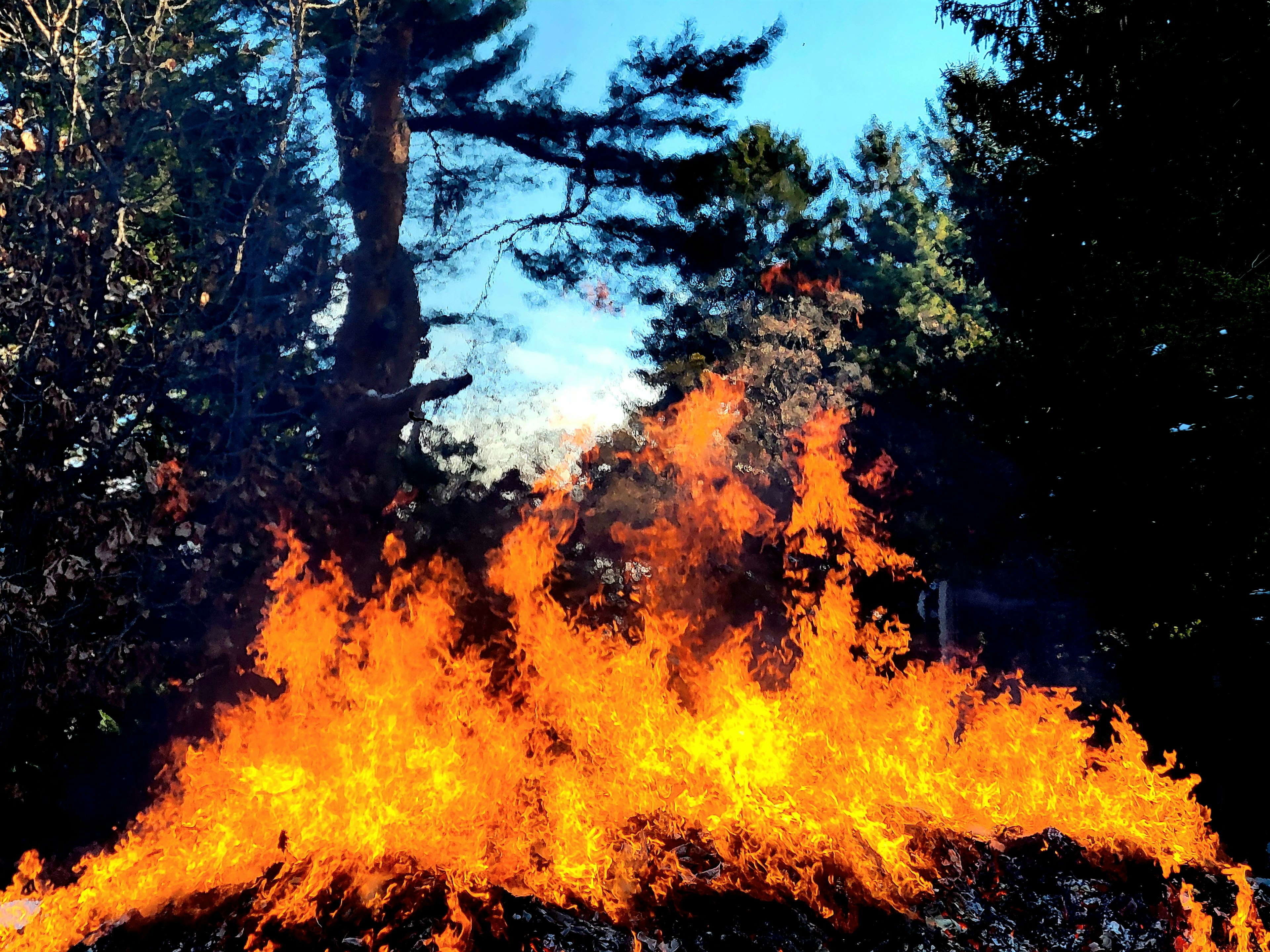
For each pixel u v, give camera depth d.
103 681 9.21
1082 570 13.66
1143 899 4.88
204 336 10.50
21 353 9.47
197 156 11.31
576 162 17.67
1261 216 12.02
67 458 9.79
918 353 23.62
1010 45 15.05
